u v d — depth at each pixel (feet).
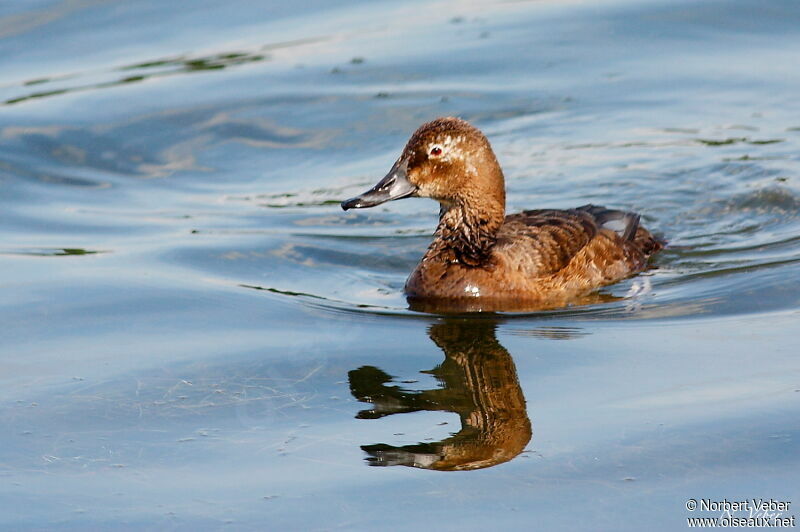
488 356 35.09
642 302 40.09
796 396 30.35
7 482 27.43
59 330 37.37
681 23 68.85
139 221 50.01
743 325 36.37
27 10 71.20
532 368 33.91
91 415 30.89
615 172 53.16
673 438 28.50
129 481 27.45
